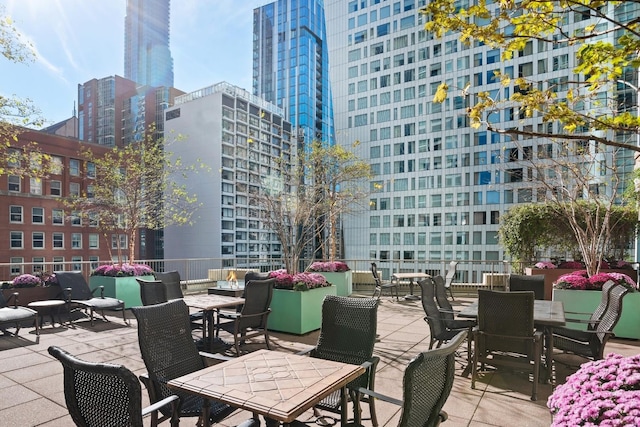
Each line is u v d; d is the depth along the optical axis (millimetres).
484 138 45625
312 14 87688
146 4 188375
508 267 13062
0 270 37531
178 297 6926
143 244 68000
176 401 2426
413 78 49906
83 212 15414
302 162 15914
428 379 1831
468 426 3297
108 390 1726
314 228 12562
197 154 64062
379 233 51531
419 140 49500
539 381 4352
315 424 3182
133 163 13680
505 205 44375
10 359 5203
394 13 51281
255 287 5367
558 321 4051
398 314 8477
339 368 2432
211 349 5152
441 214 48094
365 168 16922
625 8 11469
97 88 77250
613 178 9352
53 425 3320
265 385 2129
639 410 1745
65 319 7934
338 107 55219
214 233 62438
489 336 4242
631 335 6395
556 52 39594
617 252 12688
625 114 3049
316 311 7012
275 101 87500
